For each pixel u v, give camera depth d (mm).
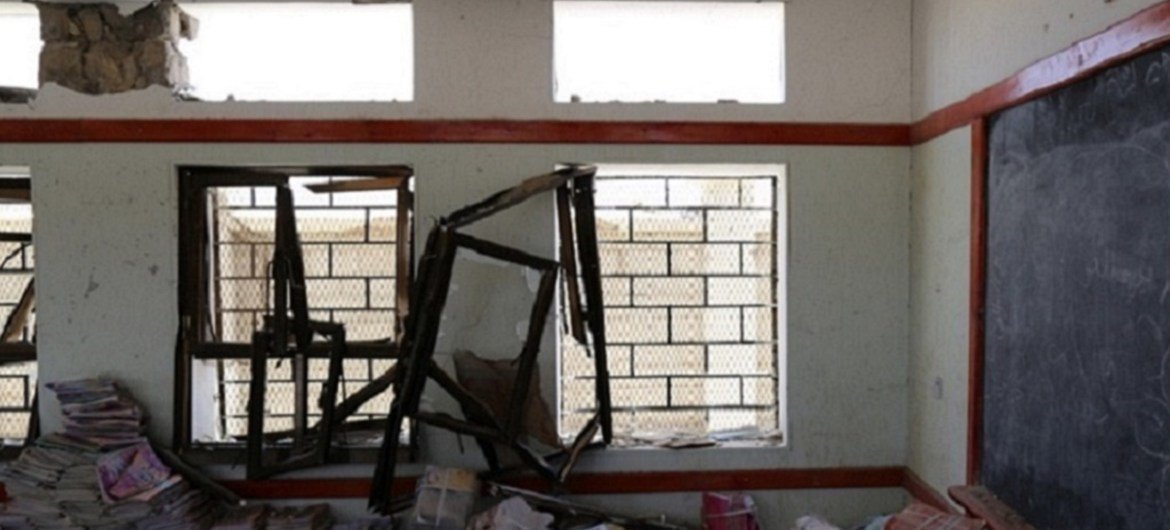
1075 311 1986
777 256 3229
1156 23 1646
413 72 2986
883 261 3100
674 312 3258
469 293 3021
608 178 3211
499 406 2955
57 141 2918
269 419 3125
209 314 3059
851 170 3076
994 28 2385
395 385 2809
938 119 2787
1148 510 1730
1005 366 2346
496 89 2996
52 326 2953
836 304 3102
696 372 3268
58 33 2918
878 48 3061
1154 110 1687
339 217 3123
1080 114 1953
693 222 3246
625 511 3115
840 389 3119
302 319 2990
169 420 2988
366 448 3045
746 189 3254
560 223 2998
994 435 2418
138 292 2965
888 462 3143
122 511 2713
